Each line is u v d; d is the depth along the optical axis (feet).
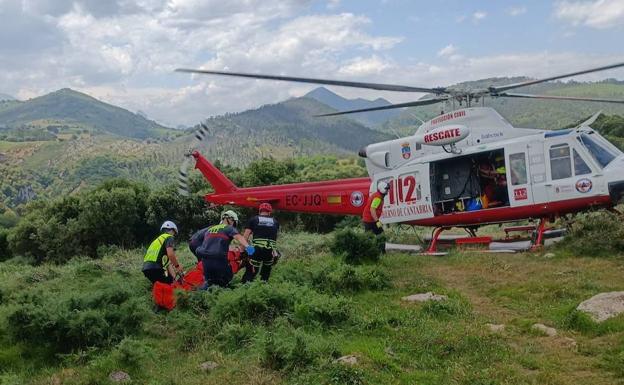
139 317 26.48
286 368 20.42
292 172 129.70
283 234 77.82
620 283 30.78
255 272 34.22
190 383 20.30
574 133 43.62
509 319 26.22
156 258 31.91
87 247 104.37
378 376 19.58
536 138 44.55
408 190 49.11
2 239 115.55
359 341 23.58
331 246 41.39
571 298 28.55
